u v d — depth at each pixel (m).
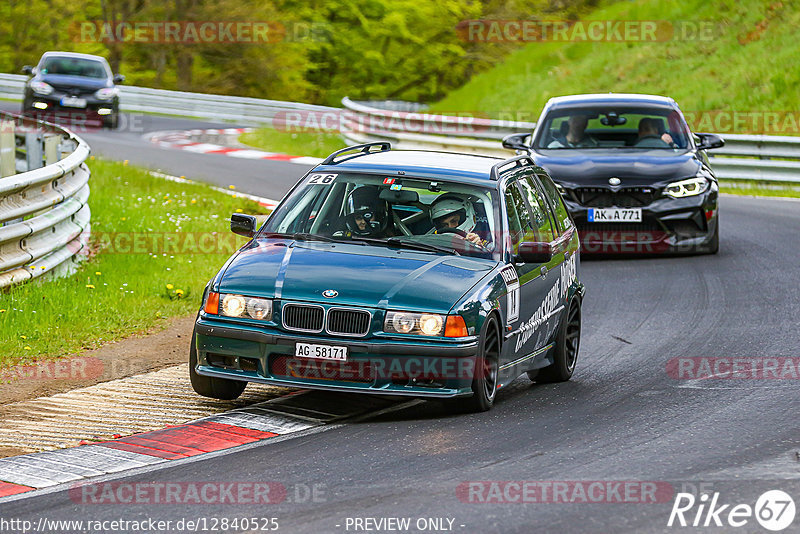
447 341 26.09
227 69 182.75
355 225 29.81
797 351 35.62
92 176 68.44
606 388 31.41
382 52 189.00
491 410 28.23
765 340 37.31
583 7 173.88
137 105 133.00
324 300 26.23
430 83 191.88
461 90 150.38
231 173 80.81
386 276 26.97
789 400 29.23
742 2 126.75
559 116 56.19
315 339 25.98
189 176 77.44
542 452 24.08
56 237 41.50
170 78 184.62
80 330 35.72
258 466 22.88
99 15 184.88
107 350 34.09
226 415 27.03
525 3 181.50
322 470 22.56
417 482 21.70
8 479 21.98
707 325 39.88
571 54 141.25
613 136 55.59
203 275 46.00
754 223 63.50
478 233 29.38
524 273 29.80
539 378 33.00
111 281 42.41
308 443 24.69
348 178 30.70
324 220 30.05
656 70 122.88
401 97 193.25
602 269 51.12
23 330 34.41
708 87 113.56
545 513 19.83
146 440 24.86
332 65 191.12
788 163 79.19
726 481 21.91
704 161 53.94
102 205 58.34
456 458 23.53
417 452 23.97
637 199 51.25
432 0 186.75
